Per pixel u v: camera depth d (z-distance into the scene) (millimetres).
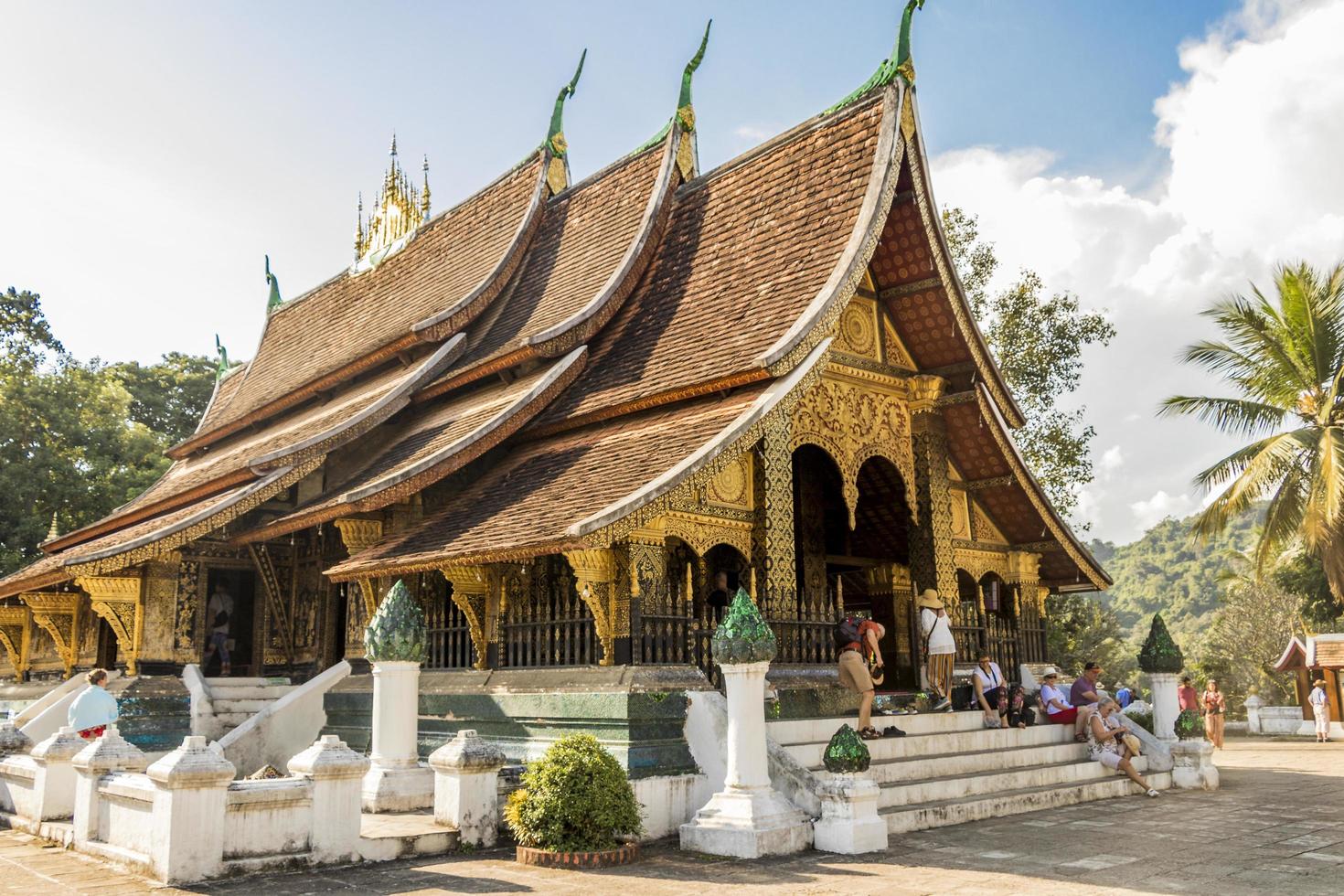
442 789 9688
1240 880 7598
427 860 8906
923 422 14578
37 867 8844
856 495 13453
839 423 13492
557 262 17625
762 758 9297
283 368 23250
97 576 14797
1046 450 28531
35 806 10922
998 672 13906
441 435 15023
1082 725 13898
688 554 13586
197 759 8109
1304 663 29812
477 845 9453
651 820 9758
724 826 9039
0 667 23078
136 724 14391
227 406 24891
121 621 15336
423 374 16609
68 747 10844
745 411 11352
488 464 14367
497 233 19453
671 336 13875
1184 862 8320
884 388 14305
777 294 12961
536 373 15062
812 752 10656
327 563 16656
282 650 17031
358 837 8742
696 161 17188
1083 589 16625
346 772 8711
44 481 31344
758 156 15414
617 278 15367
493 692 11562
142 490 33219
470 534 11750
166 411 45156
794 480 15766
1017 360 28375
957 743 12367
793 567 12023
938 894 7262
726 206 15414
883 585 17000
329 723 13820
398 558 12203
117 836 9070
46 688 19172
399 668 10852
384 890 7699
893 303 14484
